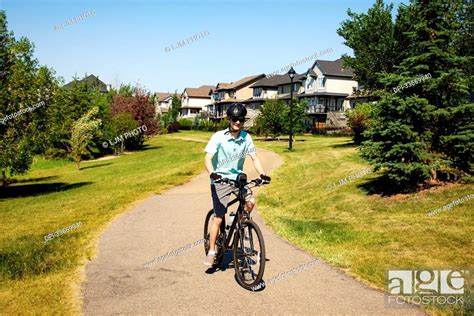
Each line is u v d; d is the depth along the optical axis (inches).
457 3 504.7
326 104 2401.6
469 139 382.6
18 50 676.1
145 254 246.1
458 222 290.4
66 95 1472.7
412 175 389.4
